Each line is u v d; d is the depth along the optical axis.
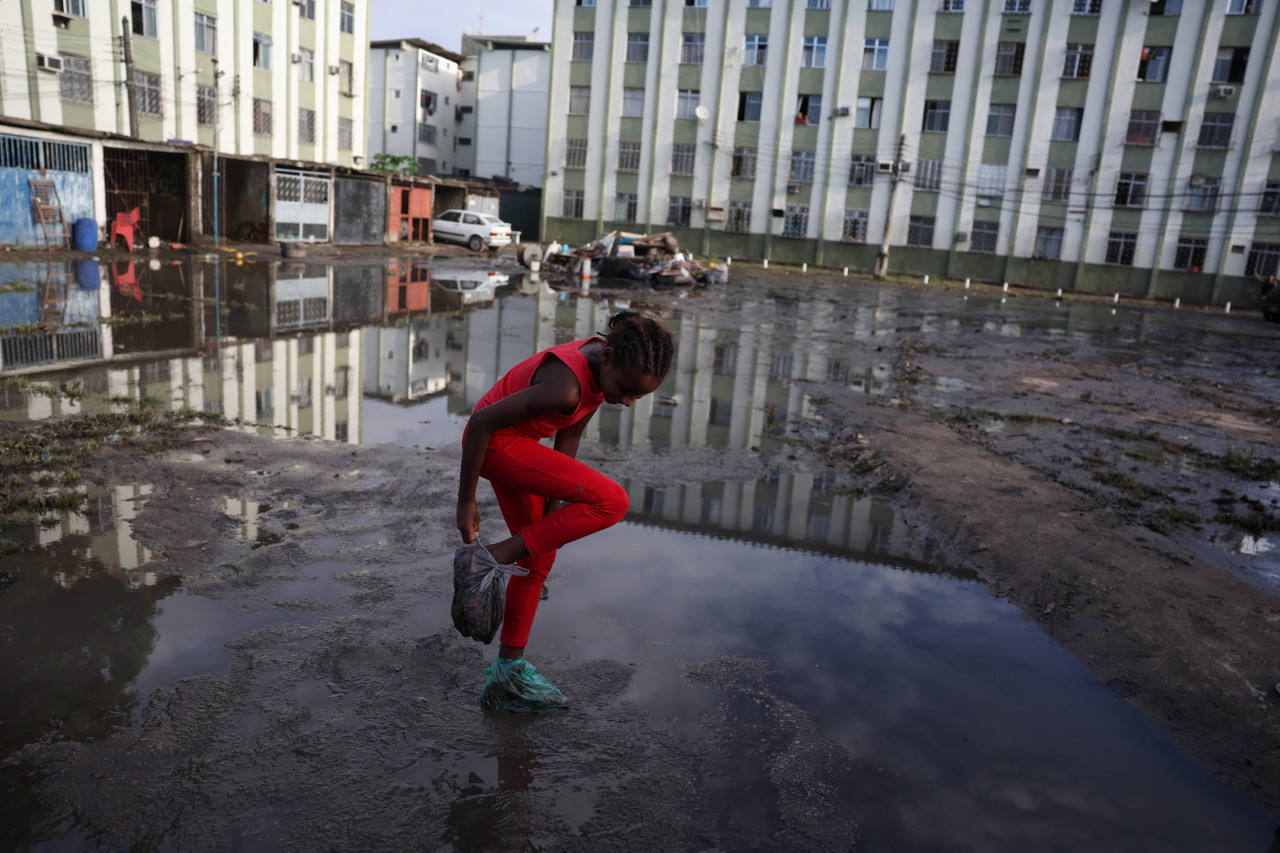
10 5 21.95
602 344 2.46
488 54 49.84
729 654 3.18
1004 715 2.89
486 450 2.43
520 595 2.65
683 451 6.28
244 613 3.23
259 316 11.49
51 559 3.59
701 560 4.14
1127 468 6.70
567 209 43.03
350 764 2.39
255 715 2.58
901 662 3.22
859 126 38.88
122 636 3.00
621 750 2.55
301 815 2.17
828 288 29.62
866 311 20.91
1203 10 34.47
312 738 2.49
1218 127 35.16
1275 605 3.93
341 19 34.69
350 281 17.75
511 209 50.69
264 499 4.51
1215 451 7.71
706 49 39.72
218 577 3.51
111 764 2.32
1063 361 13.80
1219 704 3.02
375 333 10.80
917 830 2.28
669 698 2.85
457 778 2.37
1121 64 35.66
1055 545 4.52
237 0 28.98
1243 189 35.19
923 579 4.09
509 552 2.54
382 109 49.66
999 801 2.42
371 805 2.23
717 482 5.56
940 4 36.94
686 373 9.82
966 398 9.59
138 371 7.53
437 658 3.00
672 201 41.66
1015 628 3.58
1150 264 36.91
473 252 34.19
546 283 21.58
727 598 3.70
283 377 7.78
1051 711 2.94
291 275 18.00
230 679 2.77
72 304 11.19
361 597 3.43
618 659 3.09
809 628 3.46
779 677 3.04
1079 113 36.53
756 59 39.38
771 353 12.05
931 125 38.12
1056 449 7.17
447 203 39.91
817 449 6.61
